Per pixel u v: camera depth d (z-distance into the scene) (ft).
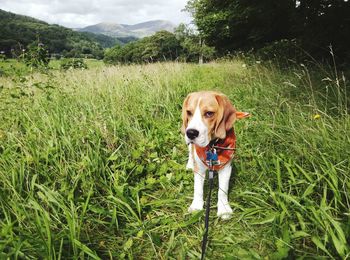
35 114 4.99
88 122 4.82
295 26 10.53
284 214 2.80
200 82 10.02
